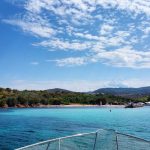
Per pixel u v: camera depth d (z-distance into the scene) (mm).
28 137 35344
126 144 6922
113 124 56188
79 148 6797
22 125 52844
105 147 6918
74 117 78938
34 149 6523
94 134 7027
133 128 48250
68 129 45406
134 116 85375
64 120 66312
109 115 91062
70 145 6809
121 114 97750
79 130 44094
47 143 6629
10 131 42781
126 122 61469
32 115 88188
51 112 109938
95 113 104438
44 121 63062
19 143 30188
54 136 36562
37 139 33562
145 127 50031
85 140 6906
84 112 113125
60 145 6734
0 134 38781
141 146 6855
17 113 100750
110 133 7082
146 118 75688
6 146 28109
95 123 57969
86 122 60562
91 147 6871
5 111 116938
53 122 60094
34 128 47062
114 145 6945
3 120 66438
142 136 37344
